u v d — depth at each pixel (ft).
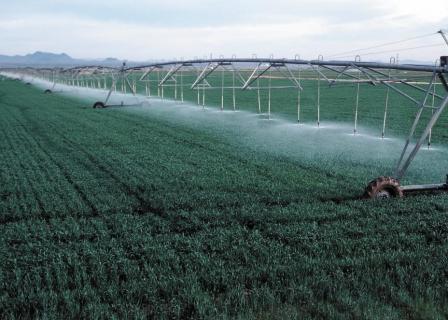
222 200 54.34
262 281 33.81
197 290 31.68
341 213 48.06
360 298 30.45
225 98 230.48
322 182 63.67
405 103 188.96
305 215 47.57
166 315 29.09
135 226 45.37
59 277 33.35
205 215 48.42
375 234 42.27
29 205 53.78
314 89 285.23
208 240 41.01
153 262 36.68
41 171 71.82
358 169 71.87
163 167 74.79
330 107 179.63
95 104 182.80
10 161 80.38
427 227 43.27
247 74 417.28
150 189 60.59
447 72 52.70
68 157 83.76
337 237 41.27
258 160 79.97
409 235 41.55
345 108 174.70
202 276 33.73
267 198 55.36
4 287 32.76
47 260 37.11
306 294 31.07
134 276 33.99
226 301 30.22
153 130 119.75
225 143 99.09
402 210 48.57
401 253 37.04
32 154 87.10
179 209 51.24
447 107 166.50
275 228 43.98
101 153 87.30
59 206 52.54
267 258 36.78
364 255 37.35
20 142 101.24
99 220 47.78
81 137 107.76
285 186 61.26
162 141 102.06
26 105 195.93
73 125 130.11
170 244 40.19
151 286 32.07
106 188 61.36
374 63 62.75
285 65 98.58
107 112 166.50
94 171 71.67
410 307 29.58
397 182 53.42
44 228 44.96
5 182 64.39
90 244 40.11
